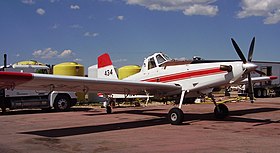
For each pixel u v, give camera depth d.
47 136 8.02
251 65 9.63
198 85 10.39
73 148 6.50
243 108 15.84
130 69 22.50
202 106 17.72
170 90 11.14
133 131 8.75
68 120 11.65
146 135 8.02
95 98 21.64
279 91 30.17
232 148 6.29
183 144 6.78
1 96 15.46
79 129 9.22
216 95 29.34
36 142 7.20
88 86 10.01
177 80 10.96
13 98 15.63
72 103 16.66
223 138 7.44
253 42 10.59
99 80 9.41
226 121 10.68
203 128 9.13
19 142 7.21
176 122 9.93
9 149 6.46
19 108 15.48
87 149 6.39
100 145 6.78
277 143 6.77
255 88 28.50
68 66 19.12
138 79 12.49
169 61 11.53
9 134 8.40
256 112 13.66
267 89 29.12
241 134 7.98
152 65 12.00
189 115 12.68
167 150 6.20
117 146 6.66
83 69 19.89
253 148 6.27
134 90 11.28
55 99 16.12
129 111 15.02
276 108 15.75
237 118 11.48
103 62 16.25
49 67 18.67
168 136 7.83
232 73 9.77
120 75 22.97
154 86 10.42
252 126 9.41
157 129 9.06
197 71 10.44
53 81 8.68
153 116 12.67
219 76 9.95
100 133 8.45
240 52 9.83
